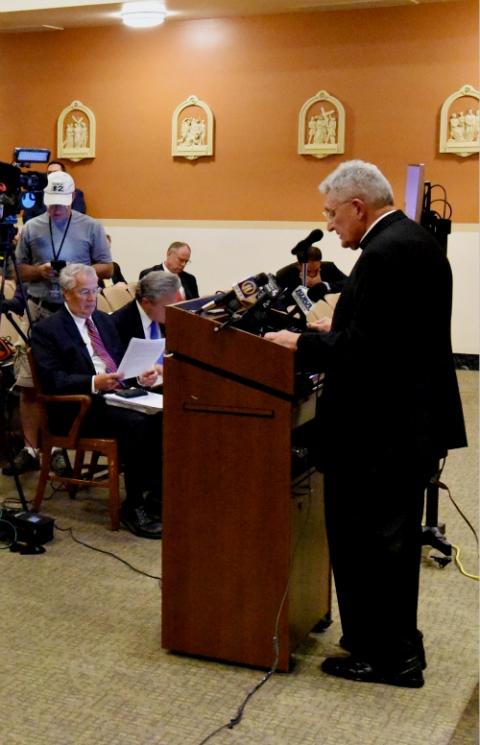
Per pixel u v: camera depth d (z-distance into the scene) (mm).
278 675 2771
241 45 8609
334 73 8289
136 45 9016
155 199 9148
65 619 3162
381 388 2584
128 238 9250
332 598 3379
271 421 2643
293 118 8516
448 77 7895
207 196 8953
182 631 2867
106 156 9273
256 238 8781
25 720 2518
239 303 2643
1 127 9594
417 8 7918
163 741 2422
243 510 2717
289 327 2877
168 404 2746
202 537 2779
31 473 4852
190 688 2695
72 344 4141
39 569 3607
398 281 2523
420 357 2592
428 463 2611
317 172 8500
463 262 8008
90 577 3539
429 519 3799
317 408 2668
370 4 7977
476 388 7328
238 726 2496
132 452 4031
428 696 2672
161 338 4512
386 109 8148
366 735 2463
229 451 2699
